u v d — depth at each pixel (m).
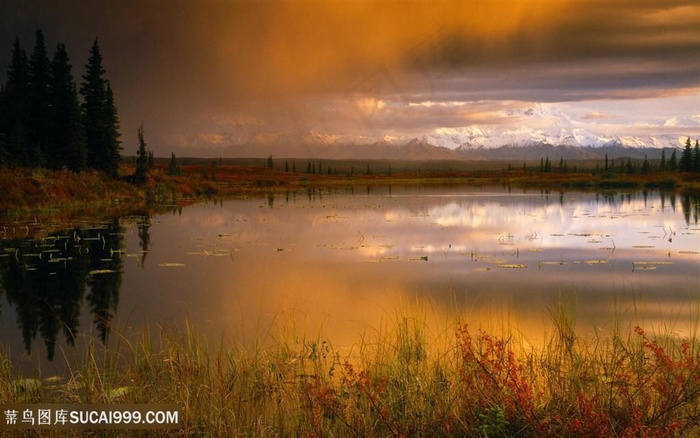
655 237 28.75
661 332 11.23
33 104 53.97
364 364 8.70
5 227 32.44
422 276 18.41
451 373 7.77
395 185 113.12
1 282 17.91
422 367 8.11
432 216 41.78
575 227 33.91
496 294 15.56
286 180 115.75
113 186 55.50
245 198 64.62
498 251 24.23
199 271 19.61
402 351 8.81
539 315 12.99
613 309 13.72
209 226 34.78
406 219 39.41
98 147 59.06
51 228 32.97
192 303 14.72
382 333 11.17
